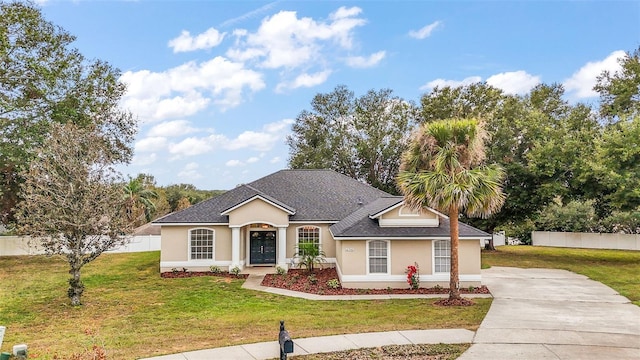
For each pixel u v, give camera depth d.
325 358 10.10
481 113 36.28
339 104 53.00
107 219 17.16
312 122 53.69
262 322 13.70
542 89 39.81
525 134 30.72
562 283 20.62
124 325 13.61
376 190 28.59
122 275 23.11
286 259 24.48
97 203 16.52
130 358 10.17
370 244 19.66
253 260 25.47
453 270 16.58
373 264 19.66
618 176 23.70
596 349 10.75
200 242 23.91
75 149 17.00
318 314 14.84
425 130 16.19
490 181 15.68
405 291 18.86
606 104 32.69
